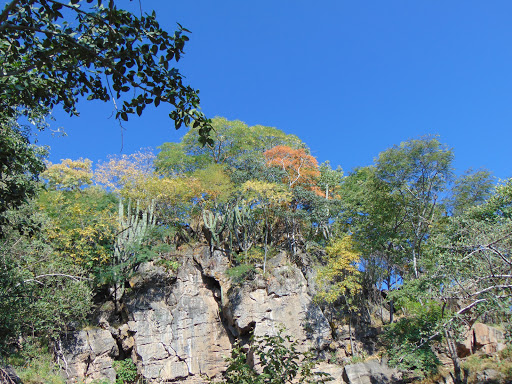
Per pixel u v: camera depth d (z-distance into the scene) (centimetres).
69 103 763
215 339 2628
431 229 3005
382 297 3164
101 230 2688
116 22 617
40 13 665
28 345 2052
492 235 1511
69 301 2025
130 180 3256
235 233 2906
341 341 2705
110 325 2608
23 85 707
